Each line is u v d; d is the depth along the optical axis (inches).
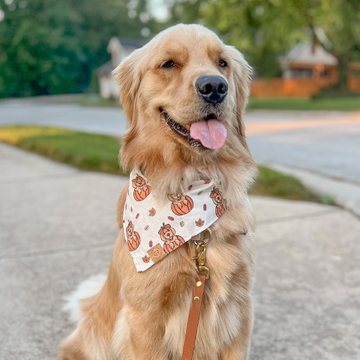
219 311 33.4
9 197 78.6
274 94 480.1
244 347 34.4
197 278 32.8
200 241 33.2
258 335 38.9
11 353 37.2
